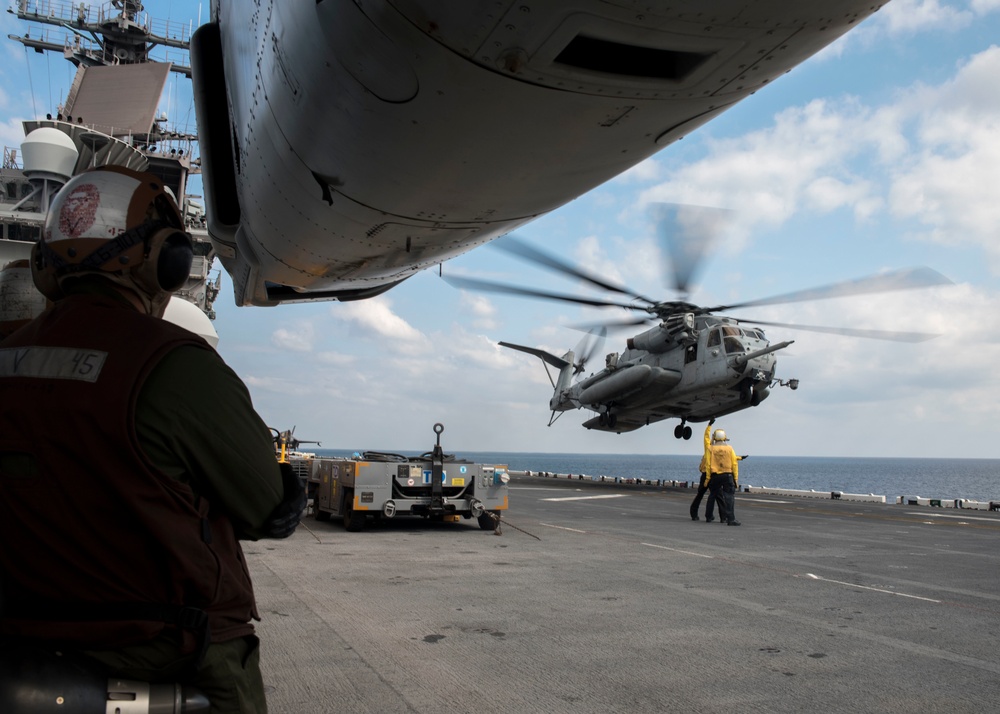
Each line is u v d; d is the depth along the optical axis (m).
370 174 4.25
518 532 9.69
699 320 19.84
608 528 10.42
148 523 1.32
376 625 4.54
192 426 1.39
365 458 10.34
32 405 1.34
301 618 4.67
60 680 1.25
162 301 1.70
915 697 3.43
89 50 24.34
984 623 4.93
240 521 1.51
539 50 2.83
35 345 1.42
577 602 5.34
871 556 8.12
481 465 9.72
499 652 4.02
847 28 2.77
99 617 1.34
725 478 11.54
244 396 1.50
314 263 6.83
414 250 5.68
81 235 1.51
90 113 19.56
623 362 22.92
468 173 3.99
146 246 1.56
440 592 5.59
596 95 3.13
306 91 3.70
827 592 5.91
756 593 5.81
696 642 4.31
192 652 1.37
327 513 10.94
